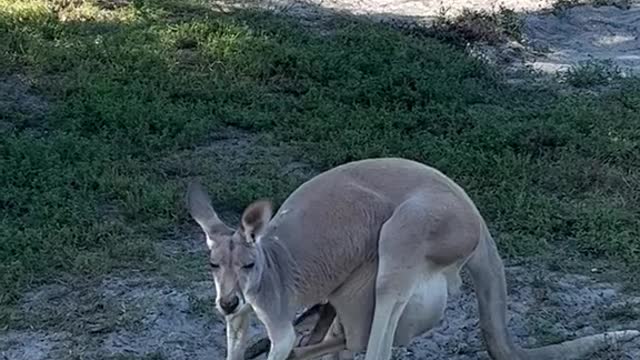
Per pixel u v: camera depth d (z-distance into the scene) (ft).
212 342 17.15
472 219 14.79
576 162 22.31
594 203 21.04
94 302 17.89
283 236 14.44
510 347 15.38
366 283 14.85
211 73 26.17
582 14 32.27
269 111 24.70
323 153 22.71
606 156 22.84
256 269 13.85
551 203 20.77
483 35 29.73
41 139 22.82
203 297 18.01
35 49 26.45
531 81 27.40
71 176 21.25
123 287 18.31
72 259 18.81
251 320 16.87
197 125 23.39
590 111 24.59
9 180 21.12
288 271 14.35
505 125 23.77
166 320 17.54
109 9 30.07
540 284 18.53
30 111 24.32
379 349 14.48
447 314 17.81
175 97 25.21
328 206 14.62
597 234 19.79
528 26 31.17
